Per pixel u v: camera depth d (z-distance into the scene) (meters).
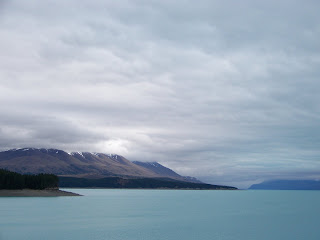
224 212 116.56
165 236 63.09
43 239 57.09
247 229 74.19
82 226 71.81
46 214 93.44
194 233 67.25
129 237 60.84
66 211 103.69
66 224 74.38
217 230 71.69
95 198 198.25
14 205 123.94
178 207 136.62
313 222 88.75
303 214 113.56
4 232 63.19
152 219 88.75
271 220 92.62
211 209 129.00
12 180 191.88
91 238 58.59
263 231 71.94
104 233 63.91
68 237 59.12
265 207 148.25
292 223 86.25
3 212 97.38
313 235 67.75
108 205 137.88
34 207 116.06
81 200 168.88
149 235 63.53
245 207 145.25
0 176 188.25
